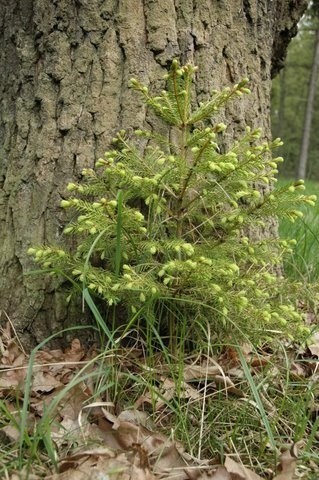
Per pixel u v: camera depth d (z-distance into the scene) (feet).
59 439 5.47
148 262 6.32
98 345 6.95
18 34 7.26
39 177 6.99
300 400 6.20
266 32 8.20
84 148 6.89
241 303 5.85
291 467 5.26
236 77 7.54
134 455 5.18
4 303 7.14
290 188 5.95
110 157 6.40
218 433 5.87
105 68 6.89
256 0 7.80
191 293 6.41
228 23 7.43
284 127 93.61
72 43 6.96
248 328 6.64
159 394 5.61
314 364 7.16
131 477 4.94
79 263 6.38
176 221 6.59
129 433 5.55
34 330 7.04
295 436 5.72
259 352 7.13
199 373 6.38
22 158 7.15
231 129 7.48
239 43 7.58
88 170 6.47
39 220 7.00
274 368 6.64
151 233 6.48
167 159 5.90
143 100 6.59
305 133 50.19
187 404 5.86
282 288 7.24
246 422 5.97
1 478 4.88
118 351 6.56
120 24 6.86
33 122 7.14
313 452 5.75
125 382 6.08
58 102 7.00
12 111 7.37
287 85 91.86
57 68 6.98
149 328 6.35
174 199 6.68
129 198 6.61
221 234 6.98
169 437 5.54
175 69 5.67
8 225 7.21
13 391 6.14
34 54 7.16
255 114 7.88
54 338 7.02
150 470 5.17
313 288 7.59
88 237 6.44
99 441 5.39
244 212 6.23
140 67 6.91
